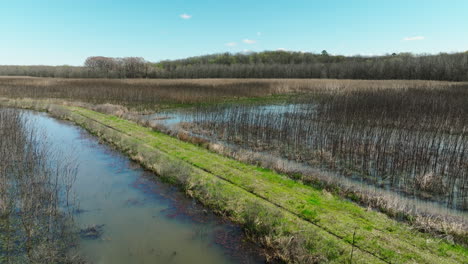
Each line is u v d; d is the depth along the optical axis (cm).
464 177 893
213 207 743
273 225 619
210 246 591
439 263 484
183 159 1051
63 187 858
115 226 661
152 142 1278
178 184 886
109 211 731
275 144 1288
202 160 1031
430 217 638
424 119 1591
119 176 967
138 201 789
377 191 816
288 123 1509
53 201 730
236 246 592
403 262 490
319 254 526
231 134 1464
